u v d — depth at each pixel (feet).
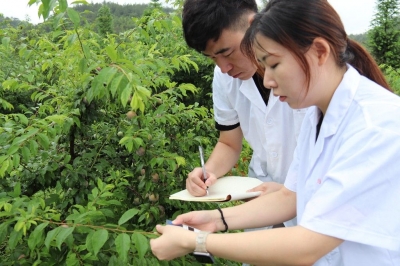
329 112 4.06
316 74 3.87
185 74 25.49
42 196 7.46
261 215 5.28
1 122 7.68
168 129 8.54
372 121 3.72
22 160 7.11
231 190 6.29
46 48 8.38
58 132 6.53
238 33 5.82
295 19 3.64
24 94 15.40
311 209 3.74
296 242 3.73
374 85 4.07
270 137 6.95
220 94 7.63
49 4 4.91
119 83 5.27
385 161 3.55
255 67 6.07
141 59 7.48
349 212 3.60
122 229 5.68
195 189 6.21
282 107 6.72
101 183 6.33
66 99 7.52
